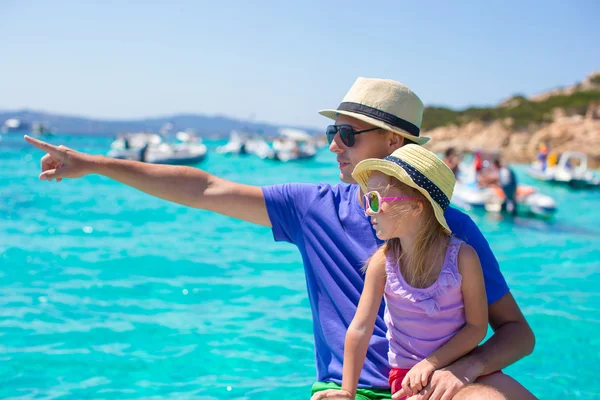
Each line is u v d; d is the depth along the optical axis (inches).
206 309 245.8
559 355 202.5
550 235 481.4
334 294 121.7
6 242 361.1
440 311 100.2
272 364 190.7
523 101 3011.8
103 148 2586.1
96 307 242.5
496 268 113.0
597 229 524.1
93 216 485.7
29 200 569.6
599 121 2271.2
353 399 101.0
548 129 2290.8
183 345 204.1
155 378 177.0
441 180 100.7
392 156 105.0
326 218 125.3
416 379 95.7
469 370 96.7
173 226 453.1
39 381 171.6
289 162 1568.7
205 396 165.2
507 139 2583.7
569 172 1011.3
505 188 594.9
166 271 307.6
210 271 311.7
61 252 340.2
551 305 262.5
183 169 130.3
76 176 125.5
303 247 127.9
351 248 121.8
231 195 128.6
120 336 210.1
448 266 100.0
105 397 162.6
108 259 328.2
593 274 329.1
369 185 103.1
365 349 103.2
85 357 190.2
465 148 2608.3
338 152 126.7
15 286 269.4
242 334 216.5
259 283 290.2
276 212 128.8
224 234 427.2
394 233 100.7
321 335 124.3
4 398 159.8
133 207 548.1
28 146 2049.7
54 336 207.6
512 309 112.3
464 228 115.4
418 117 124.7
